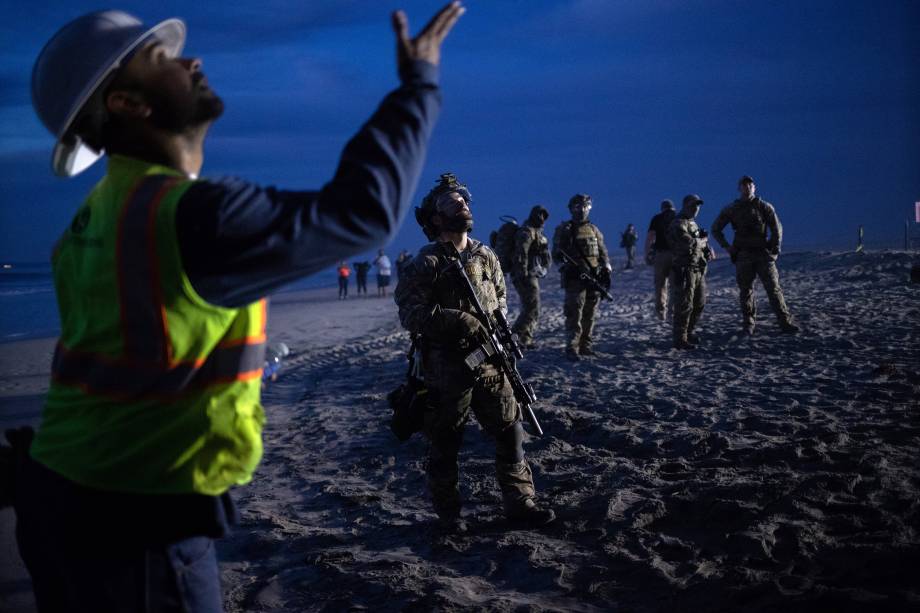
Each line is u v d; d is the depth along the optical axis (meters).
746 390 7.51
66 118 1.39
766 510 4.15
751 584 3.37
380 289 38.25
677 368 9.06
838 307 13.70
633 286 26.09
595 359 9.98
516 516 4.46
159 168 1.41
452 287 4.27
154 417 1.38
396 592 3.67
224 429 1.41
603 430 6.21
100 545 1.40
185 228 1.26
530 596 3.58
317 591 3.81
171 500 1.42
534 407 7.05
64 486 1.41
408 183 1.31
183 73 1.43
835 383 7.52
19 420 9.23
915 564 3.39
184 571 1.46
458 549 4.20
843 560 3.52
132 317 1.32
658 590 3.50
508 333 4.44
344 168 1.30
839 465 4.85
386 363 11.72
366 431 7.28
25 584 4.01
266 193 1.30
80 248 1.40
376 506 5.11
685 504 4.38
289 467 6.26
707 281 26.27
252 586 3.94
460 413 4.31
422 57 1.35
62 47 1.41
